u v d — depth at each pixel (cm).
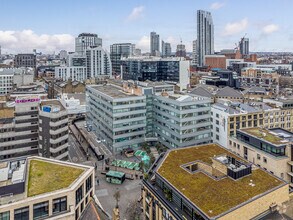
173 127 17475
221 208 6706
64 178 8450
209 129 17875
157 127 19238
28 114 15112
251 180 7962
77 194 8094
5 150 14825
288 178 10738
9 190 7438
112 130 17675
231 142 13050
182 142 17025
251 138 12000
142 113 18375
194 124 17288
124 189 12975
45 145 14525
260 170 8606
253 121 16925
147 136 19462
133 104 17975
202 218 6669
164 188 8250
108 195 12406
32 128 15288
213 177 8169
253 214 7044
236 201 6962
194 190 7525
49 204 7488
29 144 15288
